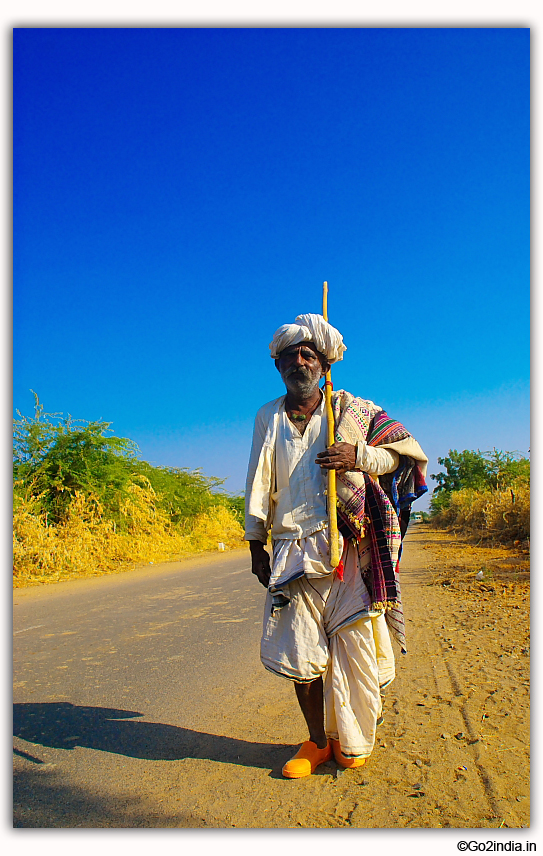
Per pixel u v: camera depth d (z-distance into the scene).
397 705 3.82
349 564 3.12
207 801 2.74
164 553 18.20
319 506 3.15
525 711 3.55
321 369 3.36
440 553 14.27
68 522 15.20
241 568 13.88
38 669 5.21
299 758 3.00
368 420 3.30
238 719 3.82
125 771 3.11
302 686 3.07
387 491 3.28
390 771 2.93
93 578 12.77
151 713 3.99
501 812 2.50
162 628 6.85
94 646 6.04
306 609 3.08
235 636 6.27
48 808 2.72
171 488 23.39
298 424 3.29
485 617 6.23
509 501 16.19
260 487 3.22
